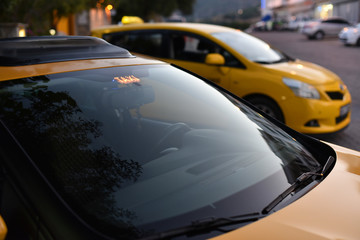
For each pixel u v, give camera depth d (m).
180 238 1.50
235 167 1.96
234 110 2.40
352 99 8.97
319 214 1.69
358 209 1.74
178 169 1.88
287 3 81.12
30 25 10.80
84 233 1.47
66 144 1.76
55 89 1.97
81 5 11.86
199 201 1.71
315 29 30.09
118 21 33.22
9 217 1.69
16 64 2.10
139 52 6.78
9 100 1.85
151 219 1.58
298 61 6.70
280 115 5.78
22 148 1.68
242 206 1.72
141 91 2.20
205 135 2.16
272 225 1.60
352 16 44.72
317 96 5.65
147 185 1.75
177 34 6.50
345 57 17.31
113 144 1.88
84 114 1.91
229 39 6.32
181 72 2.57
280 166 2.04
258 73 5.88
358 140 6.08
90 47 2.48
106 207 1.59
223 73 6.06
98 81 2.13
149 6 34.94
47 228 1.52
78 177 1.66
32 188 1.58
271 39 32.97
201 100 2.38
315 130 5.66
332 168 2.09
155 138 2.04
